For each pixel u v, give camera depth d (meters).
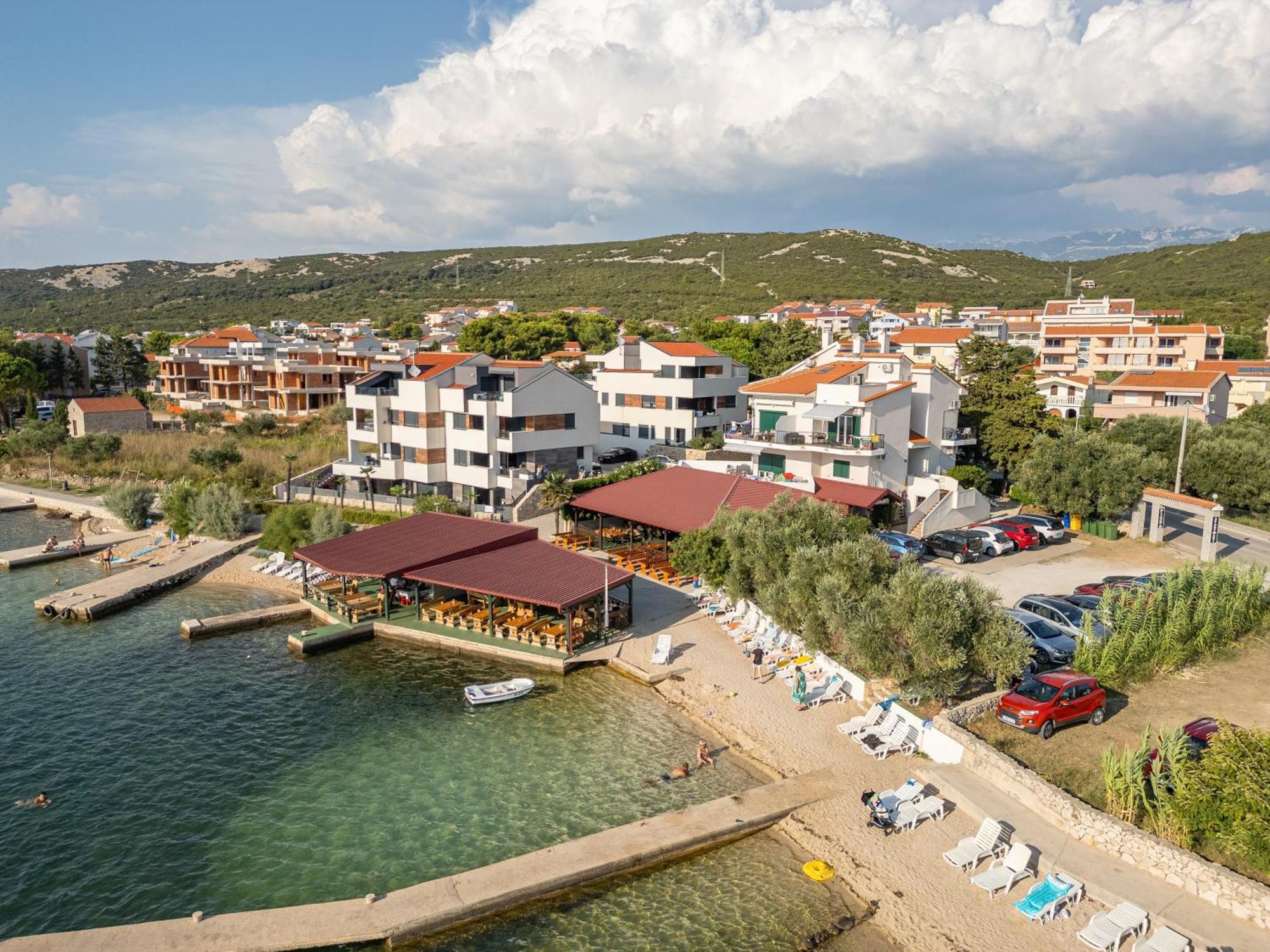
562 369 68.94
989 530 54.50
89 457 90.06
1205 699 31.59
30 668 40.94
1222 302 172.75
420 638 43.38
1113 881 21.48
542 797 28.64
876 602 33.34
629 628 43.41
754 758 30.83
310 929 21.52
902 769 28.98
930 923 21.53
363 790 29.30
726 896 23.27
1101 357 120.50
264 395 123.38
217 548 62.62
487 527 49.69
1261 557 52.50
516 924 22.36
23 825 27.36
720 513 47.56
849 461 59.81
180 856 25.64
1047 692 29.22
